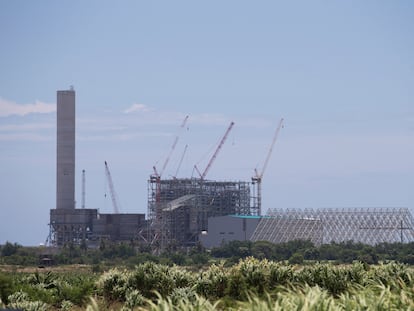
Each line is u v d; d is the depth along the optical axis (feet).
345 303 144.66
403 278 244.83
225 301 225.56
